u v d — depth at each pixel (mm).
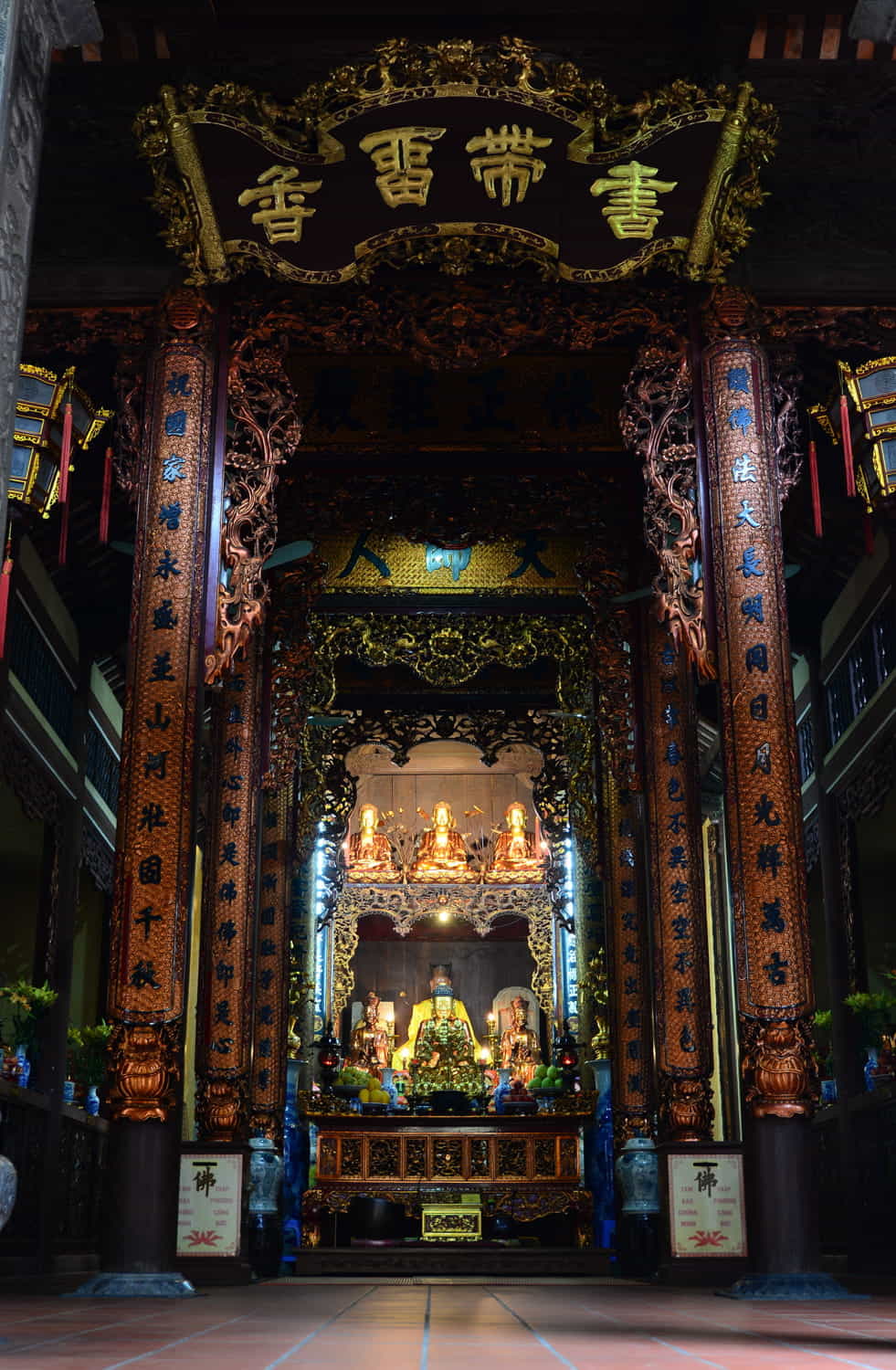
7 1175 3605
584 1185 20188
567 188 10922
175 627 10844
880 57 11156
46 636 18156
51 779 18547
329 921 22328
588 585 16422
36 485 10227
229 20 11422
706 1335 6691
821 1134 19672
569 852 22109
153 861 10305
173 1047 9984
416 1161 20109
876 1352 5809
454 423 15383
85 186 11945
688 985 15008
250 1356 5371
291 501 16094
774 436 11438
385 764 30891
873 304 11766
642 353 11969
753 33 11008
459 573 18844
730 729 10602
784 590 10945
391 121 10672
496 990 29844
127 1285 9383
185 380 11453
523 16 11516
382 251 11227
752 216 11914
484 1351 5820
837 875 19312
